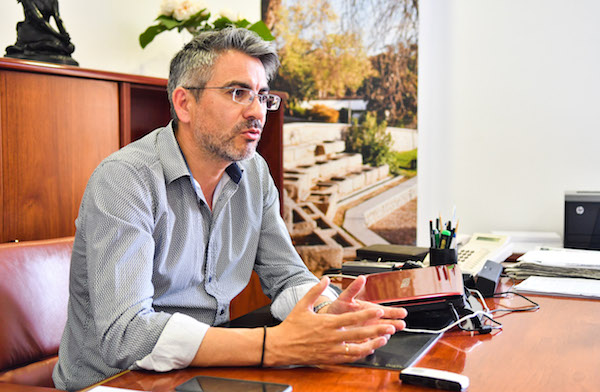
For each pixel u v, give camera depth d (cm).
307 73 414
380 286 145
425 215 420
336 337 107
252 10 401
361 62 410
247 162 168
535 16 396
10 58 206
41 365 146
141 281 122
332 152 416
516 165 406
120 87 247
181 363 109
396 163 412
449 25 411
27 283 145
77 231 141
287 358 108
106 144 241
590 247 341
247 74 139
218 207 155
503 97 405
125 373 109
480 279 165
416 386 97
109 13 294
